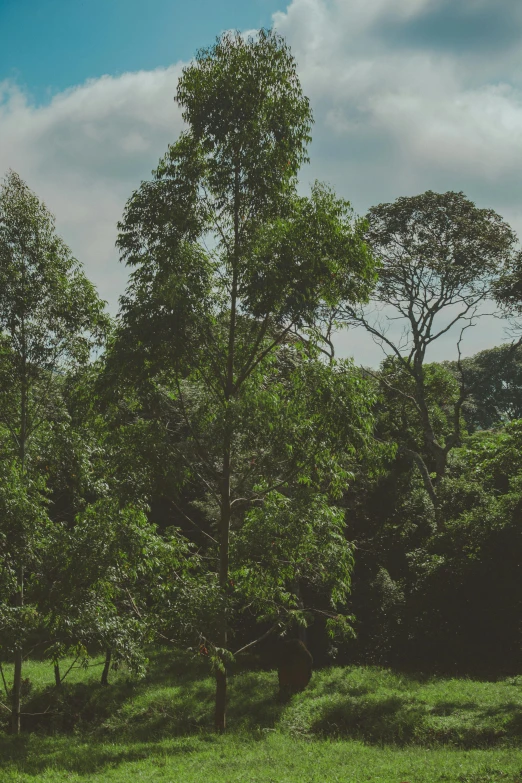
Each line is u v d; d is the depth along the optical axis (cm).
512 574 2488
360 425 1662
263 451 1762
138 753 1521
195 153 1712
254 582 1722
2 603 1689
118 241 1702
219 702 1759
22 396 1844
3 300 1792
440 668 2500
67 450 1812
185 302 1588
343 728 1756
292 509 1645
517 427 2586
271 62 1695
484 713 1686
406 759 1324
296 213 1672
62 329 1853
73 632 1653
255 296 1628
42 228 1850
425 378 3956
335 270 1602
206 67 1702
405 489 3306
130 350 1617
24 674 2439
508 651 2562
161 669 2517
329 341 2828
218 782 1138
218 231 1750
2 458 1778
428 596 2595
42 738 1833
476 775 1135
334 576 1712
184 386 2020
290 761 1341
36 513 1716
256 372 1827
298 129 1706
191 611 1571
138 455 1642
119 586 1823
